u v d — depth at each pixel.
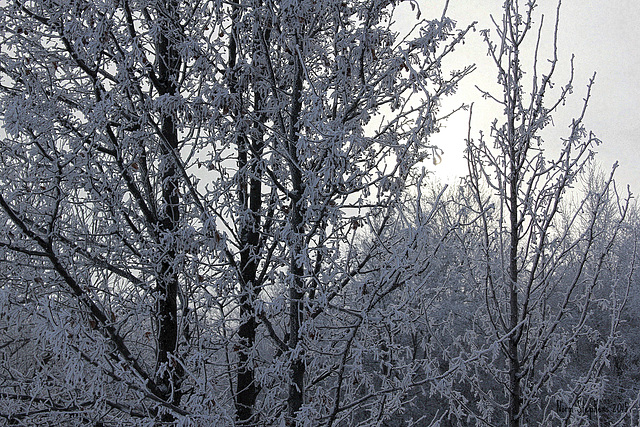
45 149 4.17
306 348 3.74
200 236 3.79
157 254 4.67
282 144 4.23
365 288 3.64
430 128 3.58
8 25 4.54
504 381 5.11
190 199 4.58
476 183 5.21
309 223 4.23
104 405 3.44
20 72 4.23
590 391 4.66
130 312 4.62
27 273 4.47
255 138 4.47
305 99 3.74
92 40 4.04
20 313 3.01
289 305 4.14
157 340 5.02
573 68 4.79
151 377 4.73
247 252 5.30
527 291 4.88
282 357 3.80
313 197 3.68
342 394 5.83
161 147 5.00
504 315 5.26
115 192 4.82
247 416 5.27
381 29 3.71
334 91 4.12
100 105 4.04
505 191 5.07
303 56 4.23
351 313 3.49
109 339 3.77
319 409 4.17
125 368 3.72
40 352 4.14
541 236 4.80
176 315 4.95
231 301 4.64
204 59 3.94
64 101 4.63
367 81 4.14
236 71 4.30
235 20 4.47
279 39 4.25
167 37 4.35
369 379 4.24
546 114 4.86
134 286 5.15
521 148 4.97
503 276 5.13
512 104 5.05
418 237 3.09
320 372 5.23
